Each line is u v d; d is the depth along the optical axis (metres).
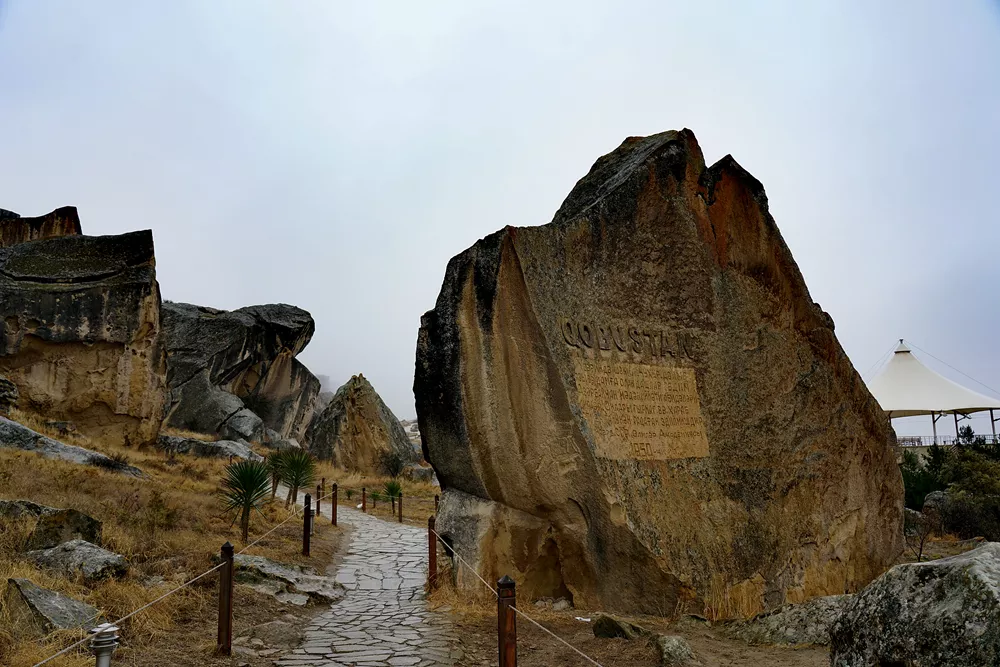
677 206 11.23
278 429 42.38
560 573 9.48
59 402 20.48
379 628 7.87
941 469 24.62
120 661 5.90
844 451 12.05
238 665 6.28
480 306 9.12
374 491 24.81
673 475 9.87
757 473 10.93
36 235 28.50
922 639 3.47
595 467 8.88
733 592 9.58
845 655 3.94
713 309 11.34
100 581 7.23
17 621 5.81
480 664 6.74
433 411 9.55
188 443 24.03
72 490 10.97
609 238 10.35
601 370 9.64
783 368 11.91
